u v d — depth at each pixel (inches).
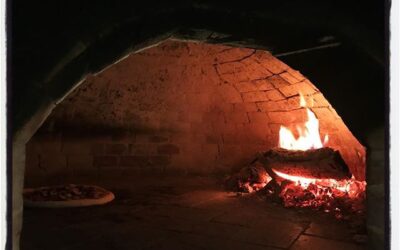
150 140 340.5
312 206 214.2
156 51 274.7
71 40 78.4
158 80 308.0
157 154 343.0
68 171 310.7
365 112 101.3
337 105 108.2
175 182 314.5
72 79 82.5
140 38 94.0
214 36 108.7
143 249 139.2
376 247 100.9
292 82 264.2
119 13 85.9
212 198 247.3
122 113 324.5
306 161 262.7
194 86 319.0
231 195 258.4
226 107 332.5
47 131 301.4
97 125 321.4
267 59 244.5
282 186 241.0
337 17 95.9
